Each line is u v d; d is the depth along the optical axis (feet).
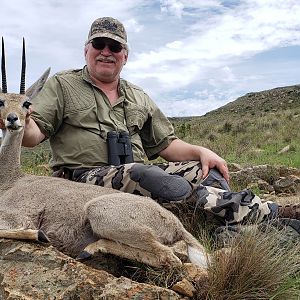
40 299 2.84
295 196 6.05
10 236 3.25
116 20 4.89
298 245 3.38
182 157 5.09
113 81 4.88
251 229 3.40
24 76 4.54
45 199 3.72
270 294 2.99
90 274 2.95
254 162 10.11
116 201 3.34
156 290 2.83
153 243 3.17
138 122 4.87
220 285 2.96
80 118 4.56
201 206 4.02
